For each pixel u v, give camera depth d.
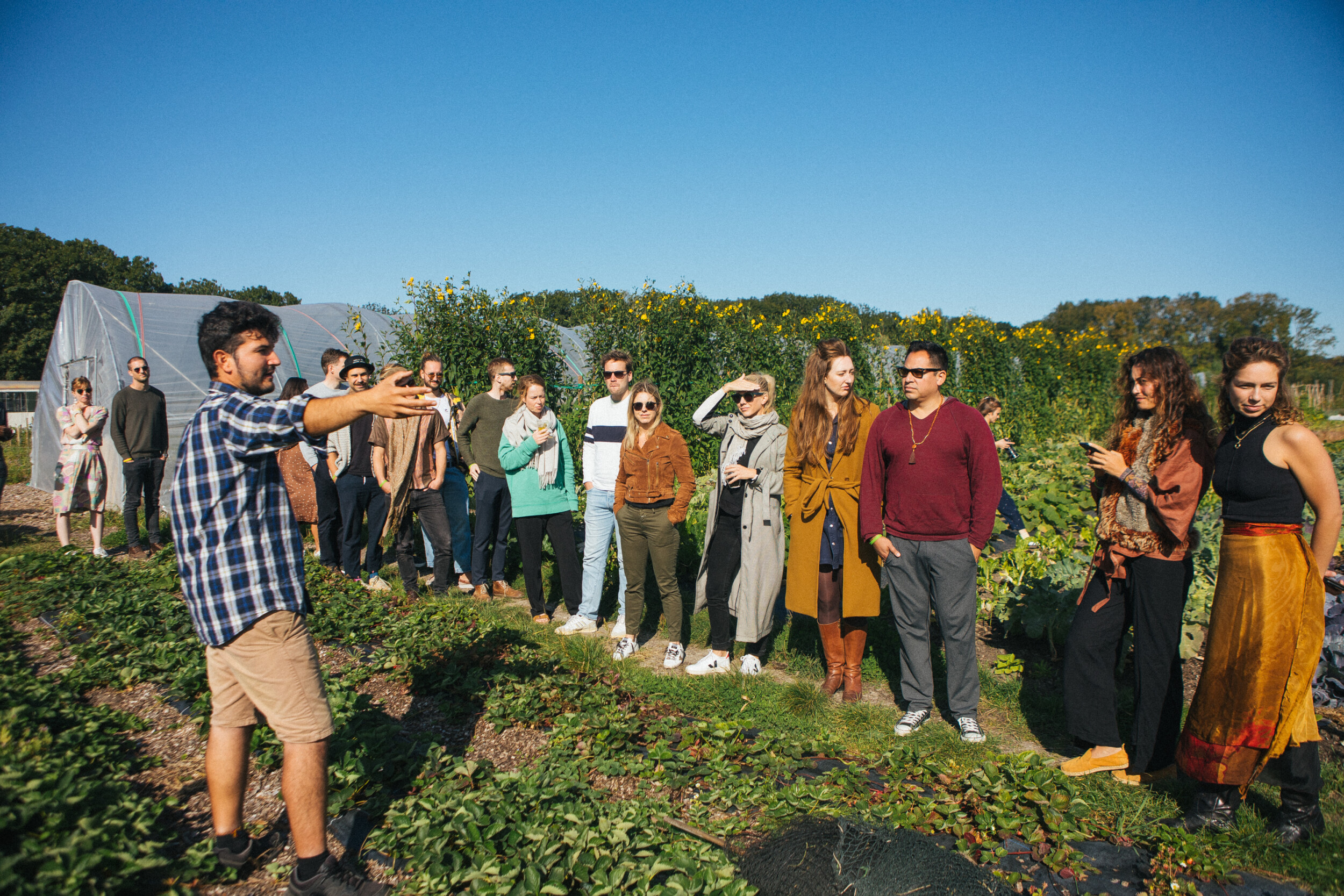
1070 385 21.31
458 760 3.32
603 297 11.33
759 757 3.63
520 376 10.06
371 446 6.61
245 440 2.36
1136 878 2.76
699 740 3.84
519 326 10.32
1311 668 2.88
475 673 4.50
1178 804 3.33
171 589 6.22
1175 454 3.32
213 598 2.39
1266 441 2.95
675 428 11.36
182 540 2.42
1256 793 3.38
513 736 3.89
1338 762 3.70
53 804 2.45
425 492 6.50
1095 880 2.75
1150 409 3.47
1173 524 3.29
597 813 2.98
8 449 21.47
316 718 2.48
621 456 5.23
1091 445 3.54
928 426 4.01
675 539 5.13
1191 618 5.07
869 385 13.68
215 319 2.50
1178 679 3.45
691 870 2.58
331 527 7.11
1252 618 2.93
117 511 10.53
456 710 4.09
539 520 6.04
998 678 4.87
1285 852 2.92
